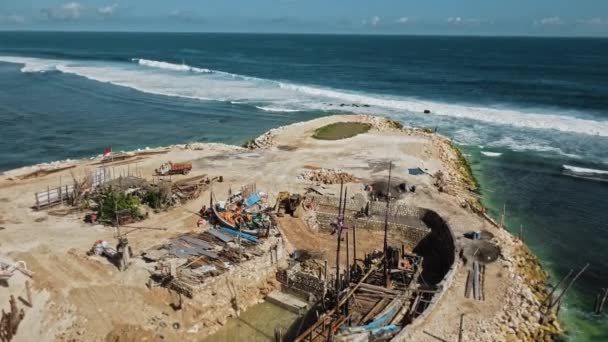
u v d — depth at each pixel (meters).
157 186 35.16
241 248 27.48
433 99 83.62
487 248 28.58
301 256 28.91
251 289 25.84
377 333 21.20
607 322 24.38
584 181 44.34
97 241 28.11
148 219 31.77
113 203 31.23
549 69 138.00
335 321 21.98
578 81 108.25
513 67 144.62
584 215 37.47
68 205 33.59
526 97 85.56
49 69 120.38
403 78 114.56
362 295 24.44
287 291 26.39
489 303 23.83
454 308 23.36
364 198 35.19
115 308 23.00
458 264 27.08
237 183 38.66
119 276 25.09
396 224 32.50
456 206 34.44
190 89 91.56
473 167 48.12
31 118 66.62
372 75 120.56
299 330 23.02
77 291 23.81
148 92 87.56
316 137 53.56
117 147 53.81
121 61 148.50
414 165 43.88
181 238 28.70
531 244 32.91
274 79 109.31
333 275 26.83
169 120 66.88
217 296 24.36
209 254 26.73
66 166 42.53
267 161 44.75
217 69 129.75
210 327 23.05
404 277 25.95
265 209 33.03
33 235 28.92
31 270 25.11
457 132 60.62
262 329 23.39
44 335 21.36
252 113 71.69
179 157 45.88
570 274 28.27
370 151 48.19
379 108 74.94
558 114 70.25
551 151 52.69
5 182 38.22
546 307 24.61
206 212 32.44
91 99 80.62
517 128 62.12
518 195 41.16
